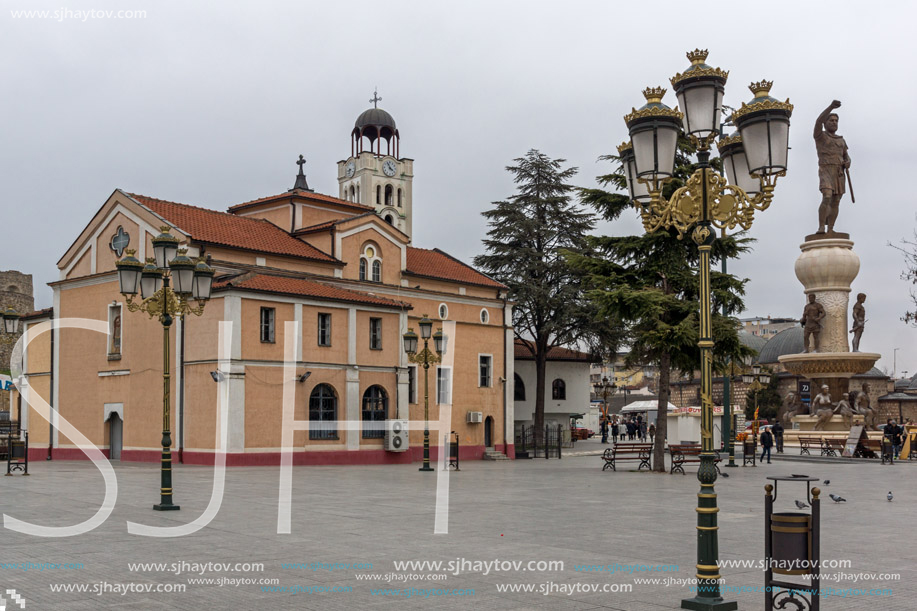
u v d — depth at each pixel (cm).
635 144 1042
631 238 3177
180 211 4247
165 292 1884
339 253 4484
